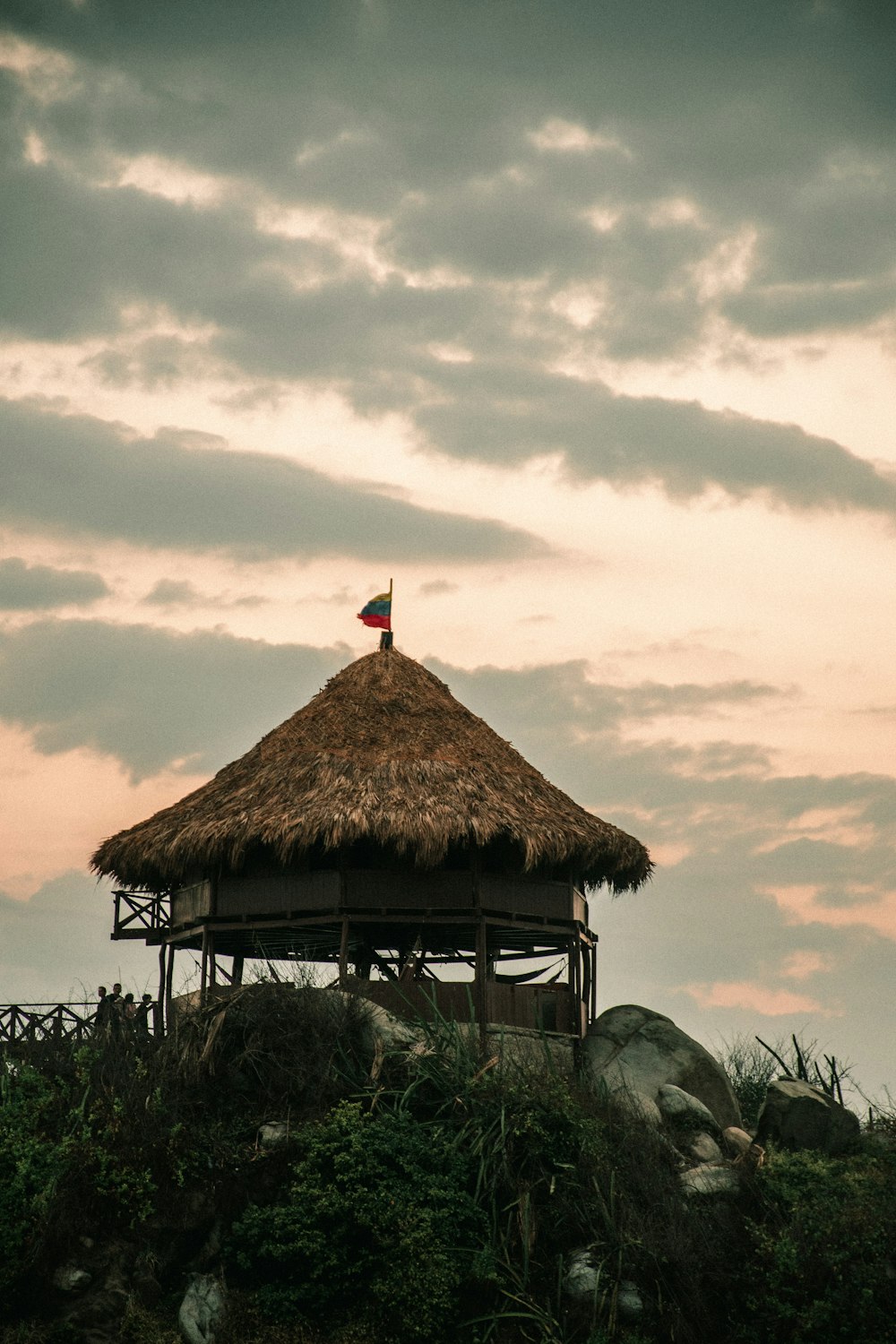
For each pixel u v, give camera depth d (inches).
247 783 1365.7
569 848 1342.3
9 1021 1203.9
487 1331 1015.0
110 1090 1107.3
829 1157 1194.6
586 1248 1059.3
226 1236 1065.5
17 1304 1000.2
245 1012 1171.3
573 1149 1119.0
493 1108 1125.7
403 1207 1051.9
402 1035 1184.2
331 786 1311.5
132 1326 1006.4
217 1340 1010.7
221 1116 1138.0
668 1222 1075.3
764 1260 1058.1
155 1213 1056.2
